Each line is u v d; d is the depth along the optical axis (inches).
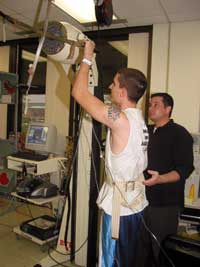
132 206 54.4
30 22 124.8
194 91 116.3
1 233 120.8
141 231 59.1
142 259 60.7
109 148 53.4
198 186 105.5
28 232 110.0
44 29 50.2
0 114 173.0
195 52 115.8
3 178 146.5
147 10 107.6
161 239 79.3
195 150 105.4
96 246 94.0
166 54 121.0
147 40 128.6
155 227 80.4
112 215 53.4
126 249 54.9
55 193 117.0
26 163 115.6
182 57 117.9
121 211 53.4
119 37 136.4
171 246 67.3
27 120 164.9
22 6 109.0
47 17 51.2
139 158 53.2
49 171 116.0
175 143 78.3
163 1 98.8
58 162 119.4
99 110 49.4
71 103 143.0
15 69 165.5
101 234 57.0
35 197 113.0
